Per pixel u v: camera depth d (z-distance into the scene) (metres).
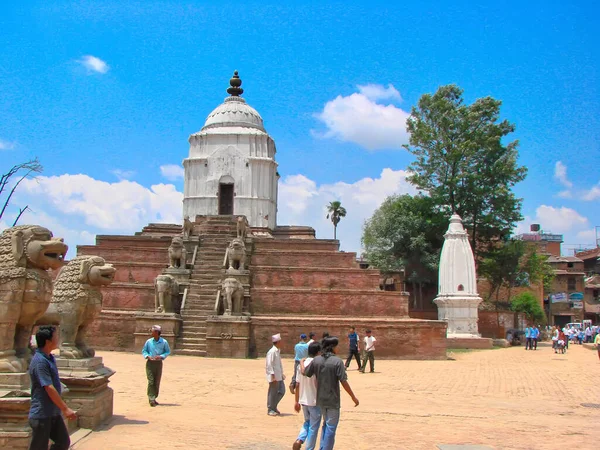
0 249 9.31
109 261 34.62
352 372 22.91
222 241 35.47
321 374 9.21
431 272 46.38
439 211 47.19
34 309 9.33
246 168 43.62
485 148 44.69
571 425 13.20
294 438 10.96
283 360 26.30
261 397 15.91
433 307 48.19
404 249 46.94
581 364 27.83
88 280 11.40
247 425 12.05
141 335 27.16
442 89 45.62
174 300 30.09
